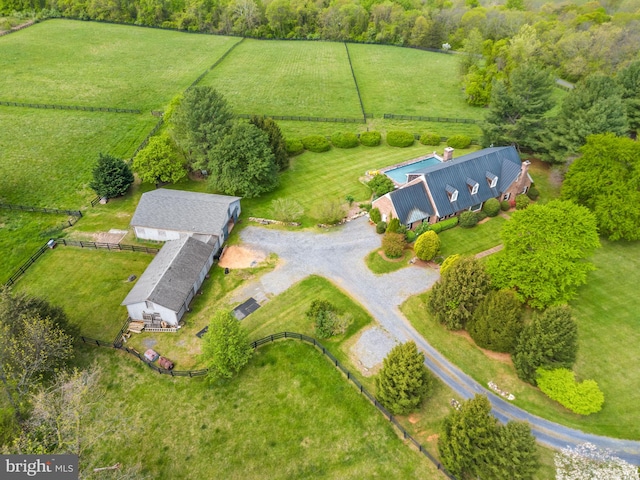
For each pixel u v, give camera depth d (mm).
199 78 111562
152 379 39594
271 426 36062
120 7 156875
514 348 40469
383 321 45406
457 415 32719
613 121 63312
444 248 55156
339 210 58125
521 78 71250
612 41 106250
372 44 151125
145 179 63875
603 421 36469
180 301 44125
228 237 57000
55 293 48438
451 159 67188
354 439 35188
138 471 33188
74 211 60969
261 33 152875
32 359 35562
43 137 80188
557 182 67938
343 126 88688
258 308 46688
